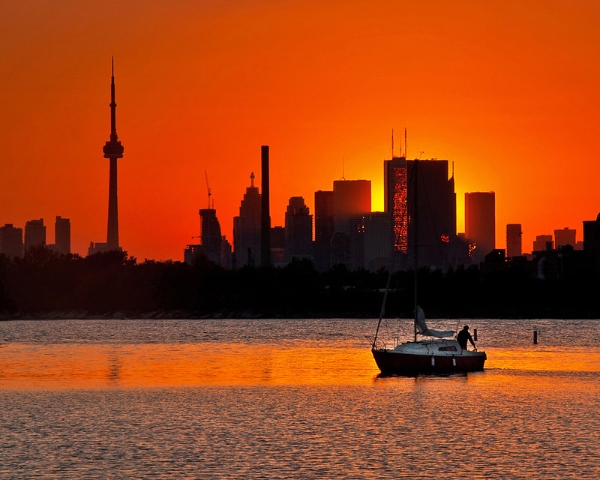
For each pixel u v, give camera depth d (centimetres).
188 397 12331
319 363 17750
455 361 14850
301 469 8150
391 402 11719
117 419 10556
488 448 8919
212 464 8319
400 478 7869
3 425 10188
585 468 8162
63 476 7944
